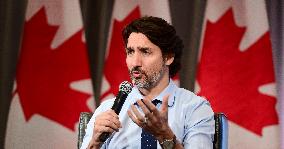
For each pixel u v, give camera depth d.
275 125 7.40
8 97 7.68
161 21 4.48
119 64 7.66
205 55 7.65
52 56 7.61
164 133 3.87
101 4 7.86
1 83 7.66
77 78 7.55
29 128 7.57
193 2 7.79
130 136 4.48
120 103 4.20
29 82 7.59
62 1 7.64
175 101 4.59
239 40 7.60
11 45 7.71
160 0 7.67
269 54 7.51
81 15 7.68
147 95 4.62
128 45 4.44
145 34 4.39
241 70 7.55
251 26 7.59
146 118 3.80
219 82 7.57
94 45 7.85
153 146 4.37
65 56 7.58
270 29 7.75
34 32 7.64
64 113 7.54
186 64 7.73
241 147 7.44
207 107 4.60
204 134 4.37
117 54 7.67
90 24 7.88
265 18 7.58
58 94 7.56
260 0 7.61
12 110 7.59
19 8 7.75
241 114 7.48
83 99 7.53
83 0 7.86
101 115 3.97
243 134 7.45
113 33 7.72
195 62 7.72
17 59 7.67
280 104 7.67
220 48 7.62
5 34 7.70
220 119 4.62
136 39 4.40
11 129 7.59
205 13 7.73
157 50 4.43
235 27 7.63
